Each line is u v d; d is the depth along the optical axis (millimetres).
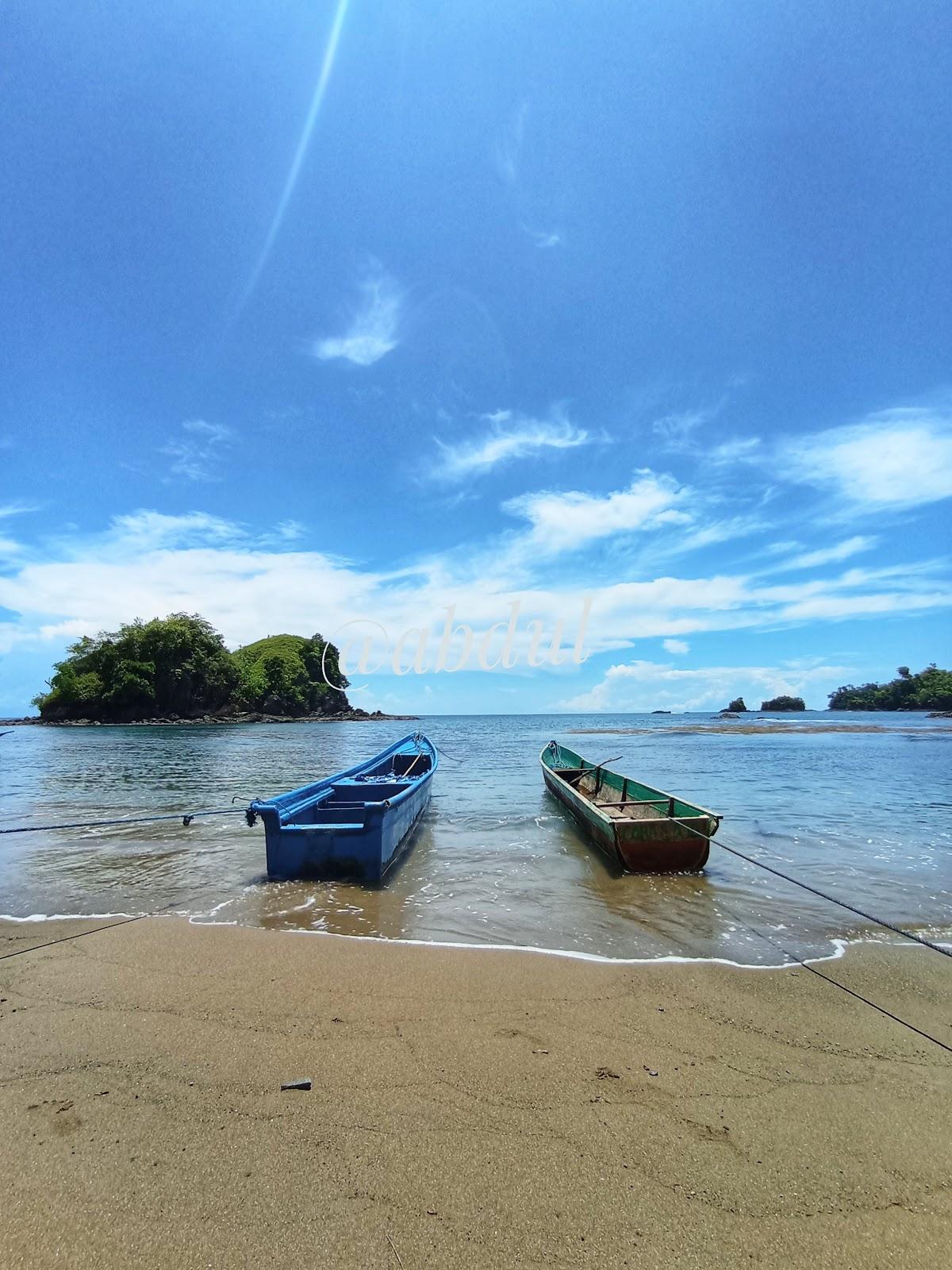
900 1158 3332
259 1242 2738
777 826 12977
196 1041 4469
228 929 7051
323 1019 4812
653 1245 2748
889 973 5848
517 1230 2818
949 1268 2656
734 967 5961
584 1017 4895
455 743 45031
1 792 18844
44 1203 2961
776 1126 3574
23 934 6875
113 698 79500
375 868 8891
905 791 18766
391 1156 3275
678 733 59219
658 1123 3576
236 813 14898
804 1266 2666
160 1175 3137
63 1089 3889
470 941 6652
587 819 11148
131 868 9906
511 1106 3707
